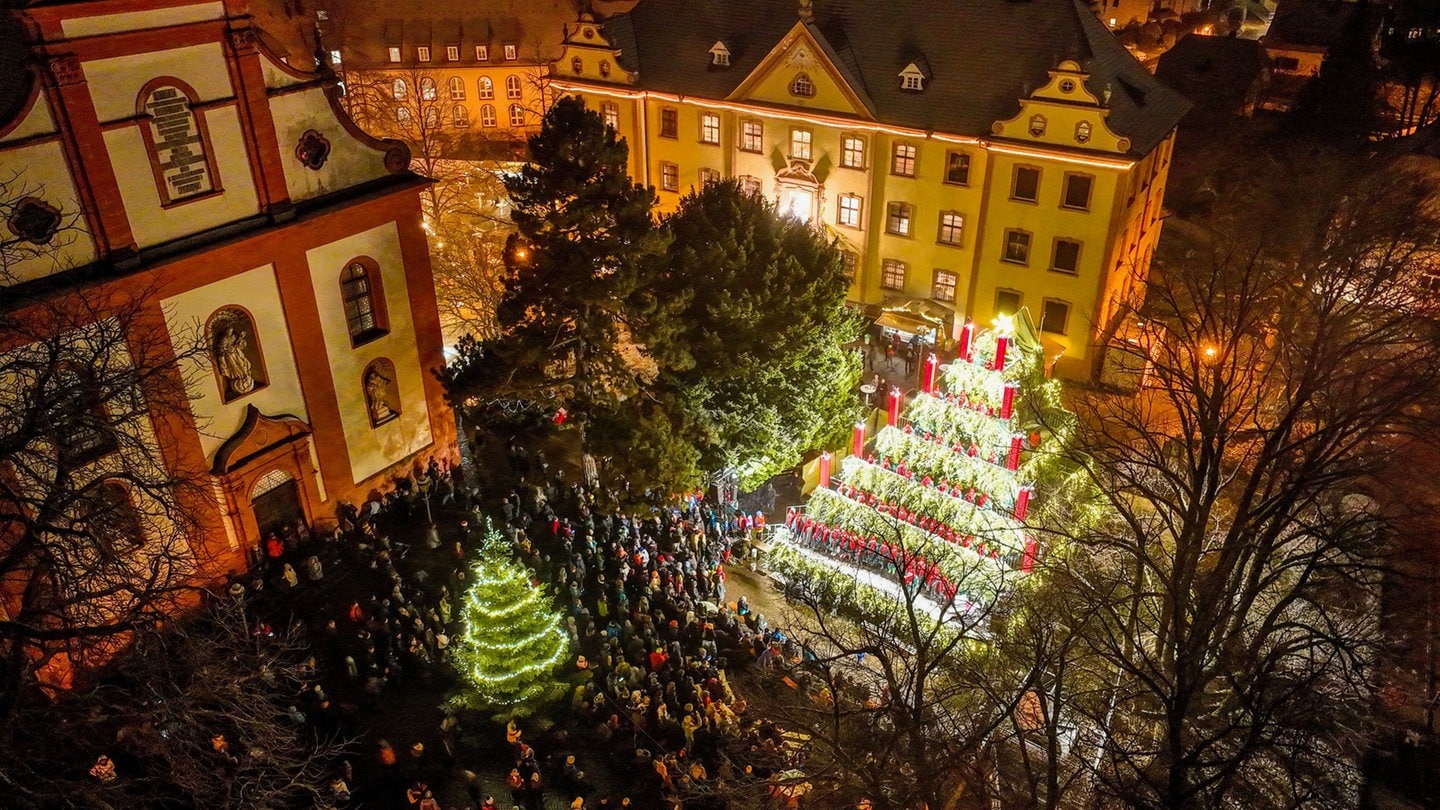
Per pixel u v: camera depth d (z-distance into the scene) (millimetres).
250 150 28938
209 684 20828
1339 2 86812
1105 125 42688
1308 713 19172
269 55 28781
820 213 53312
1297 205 48562
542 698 26625
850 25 51375
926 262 51344
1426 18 73250
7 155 24141
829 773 21312
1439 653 28469
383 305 33750
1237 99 71938
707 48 55031
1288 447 21891
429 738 25797
